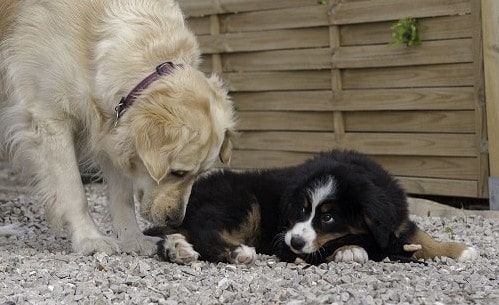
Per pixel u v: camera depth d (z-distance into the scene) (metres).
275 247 6.35
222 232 6.17
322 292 5.02
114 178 6.60
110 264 5.87
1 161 10.97
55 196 6.44
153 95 5.86
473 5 8.24
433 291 5.00
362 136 9.38
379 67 9.16
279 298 4.90
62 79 6.25
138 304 4.87
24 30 6.40
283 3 9.82
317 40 9.63
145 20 6.26
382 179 6.23
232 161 10.60
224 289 5.15
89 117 6.29
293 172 6.58
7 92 6.62
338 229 6.05
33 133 6.41
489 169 8.41
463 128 8.59
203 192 6.34
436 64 8.69
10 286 5.32
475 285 5.16
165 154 5.74
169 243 6.01
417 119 8.97
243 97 10.47
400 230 6.10
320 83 9.72
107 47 6.14
